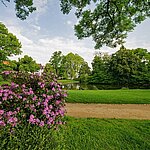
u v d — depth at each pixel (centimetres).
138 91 1669
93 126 559
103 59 3353
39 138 296
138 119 676
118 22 725
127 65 2952
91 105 981
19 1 568
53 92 312
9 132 270
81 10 688
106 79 3189
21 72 329
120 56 3047
